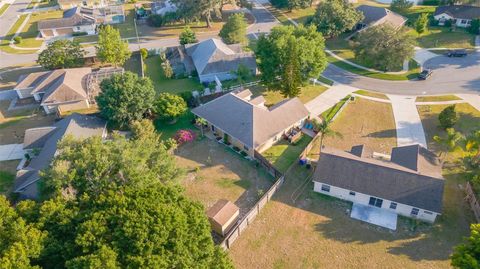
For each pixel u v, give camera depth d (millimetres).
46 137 49812
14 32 96312
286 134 51875
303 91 63812
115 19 101750
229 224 36656
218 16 96750
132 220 26516
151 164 36844
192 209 29828
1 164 48375
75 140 36281
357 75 69250
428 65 71188
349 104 59688
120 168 32750
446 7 88938
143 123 49938
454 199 40469
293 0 98688
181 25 98500
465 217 38219
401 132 52750
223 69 68125
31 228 26234
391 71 70000
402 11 99000
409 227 37406
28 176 42188
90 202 30078
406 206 37875
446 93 61750
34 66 77000
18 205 29219
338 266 33562
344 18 81688
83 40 90062
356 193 39625
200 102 60688
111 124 54219
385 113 57125
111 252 24359
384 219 38406
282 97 62750
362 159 42062
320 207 40062
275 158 47656
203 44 74375
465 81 65062
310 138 51875
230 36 79062
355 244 35656
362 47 70750
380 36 68000
